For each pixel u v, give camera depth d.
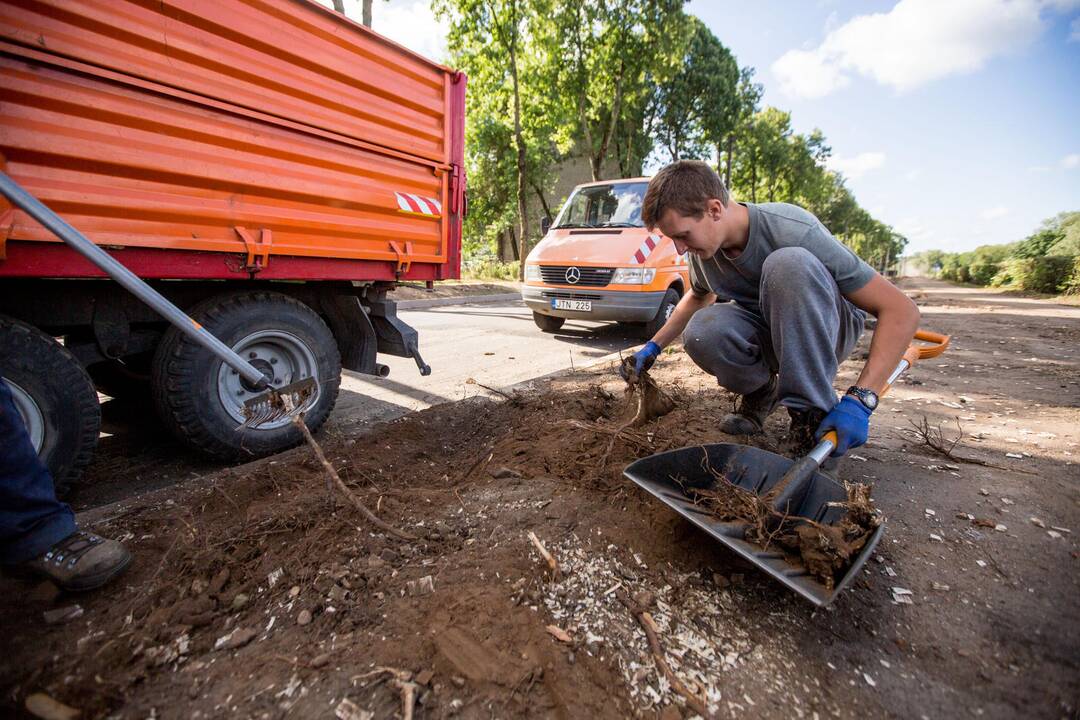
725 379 2.55
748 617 1.54
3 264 2.07
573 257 6.55
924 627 1.51
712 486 2.02
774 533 1.61
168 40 2.41
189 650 1.38
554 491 2.16
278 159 2.88
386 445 2.88
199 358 2.61
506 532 1.86
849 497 1.63
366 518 1.92
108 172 2.32
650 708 1.23
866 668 1.37
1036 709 1.24
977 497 2.26
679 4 17.23
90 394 2.29
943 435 3.06
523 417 3.27
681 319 2.78
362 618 1.46
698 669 1.35
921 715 1.24
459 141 3.90
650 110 24.75
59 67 2.13
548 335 7.42
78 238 1.73
